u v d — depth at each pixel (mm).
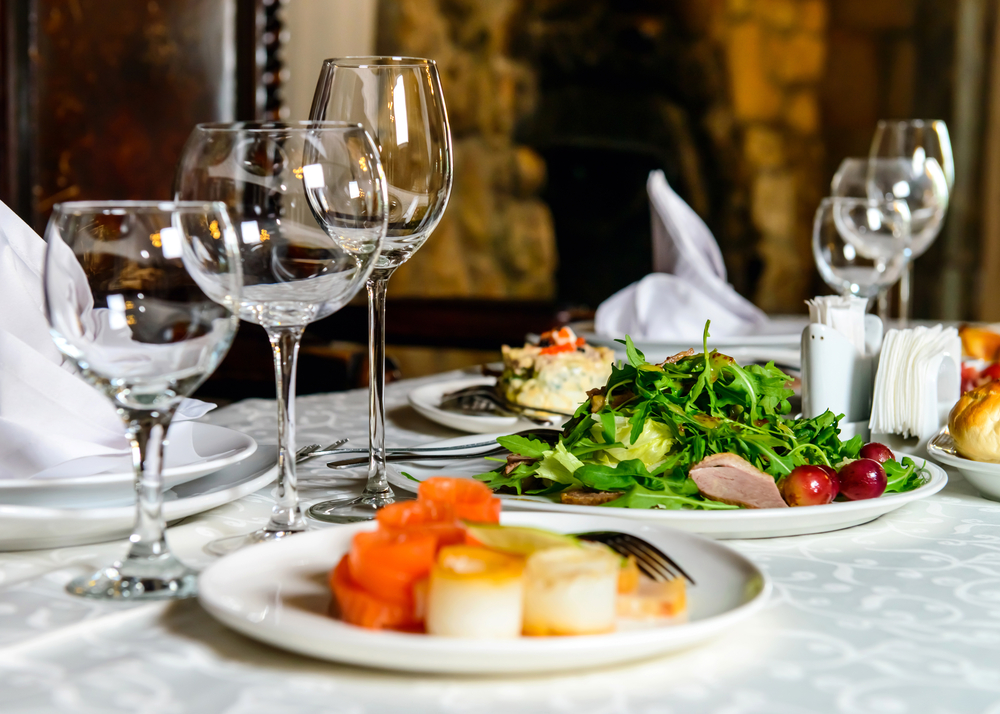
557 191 5367
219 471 771
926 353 905
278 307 603
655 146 5309
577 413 752
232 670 438
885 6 5176
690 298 1511
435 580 423
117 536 649
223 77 2734
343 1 3861
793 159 5387
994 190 5020
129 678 427
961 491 827
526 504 646
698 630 420
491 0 5105
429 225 727
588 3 5207
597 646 403
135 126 2623
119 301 495
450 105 5184
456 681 430
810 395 937
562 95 5301
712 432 701
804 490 659
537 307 2053
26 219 2500
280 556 537
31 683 420
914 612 525
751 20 5262
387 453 844
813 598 547
